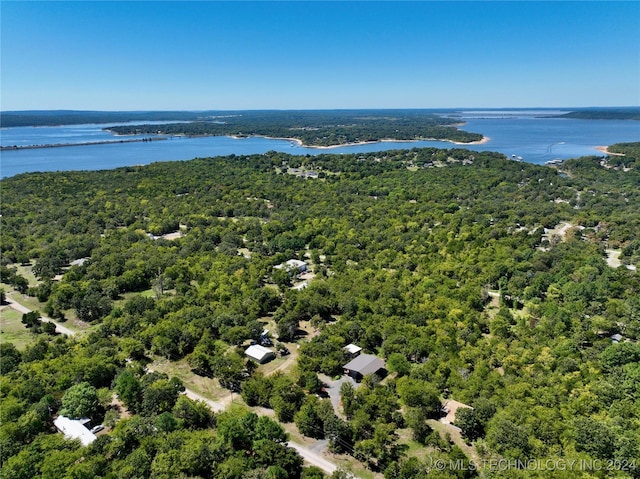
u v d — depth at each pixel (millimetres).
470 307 108188
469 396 73188
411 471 57031
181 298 113688
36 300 122375
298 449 65125
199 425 69062
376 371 83500
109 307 112938
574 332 93625
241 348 94438
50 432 68438
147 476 56812
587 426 60312
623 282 115562
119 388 74000
